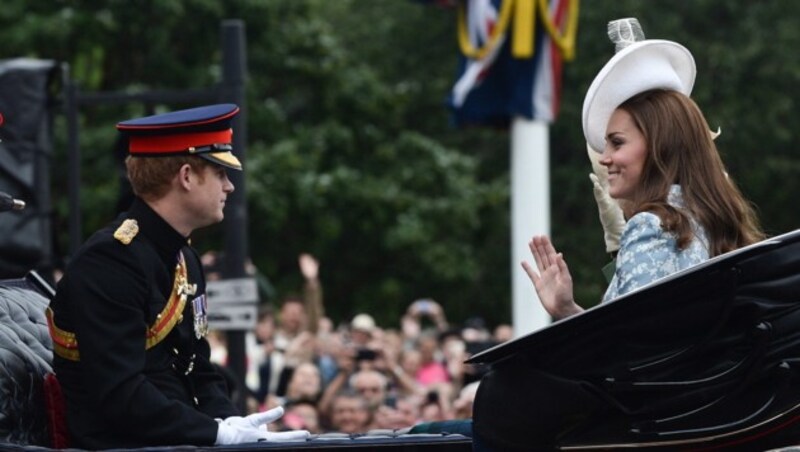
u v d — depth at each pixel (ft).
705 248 51.65
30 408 55.83
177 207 57.06
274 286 295.48
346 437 54.80
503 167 387.14
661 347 47.37
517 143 155.84
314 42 298.97
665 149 52.75
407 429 62.08
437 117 393.29
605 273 61.93
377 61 403.95
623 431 48.03
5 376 54.90
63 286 56.03
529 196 156.66
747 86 372.38
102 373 54.24
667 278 46.26
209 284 117.29
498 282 368.27
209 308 117.29
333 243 305.53
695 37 375.25
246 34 287.28
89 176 247.09
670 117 52.90
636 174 53.21
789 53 371.97
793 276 46.85
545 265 55.26
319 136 297.74
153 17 262.67
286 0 297.12
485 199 315.37
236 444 53.16
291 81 301.22
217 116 57.36
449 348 168.45
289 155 281.54
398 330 317.63
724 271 46.32
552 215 374.22
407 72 401.90
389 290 309.22
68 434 56.18
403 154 312.50
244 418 55.88
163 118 57.41
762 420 46.60
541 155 156.15
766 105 368.89
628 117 53.42
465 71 153.69
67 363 56.13
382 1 417.49
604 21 366.84
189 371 57.67
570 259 365.61
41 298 63.05
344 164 302.66
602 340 47.67
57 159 240.12
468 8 153.17
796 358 46.44
